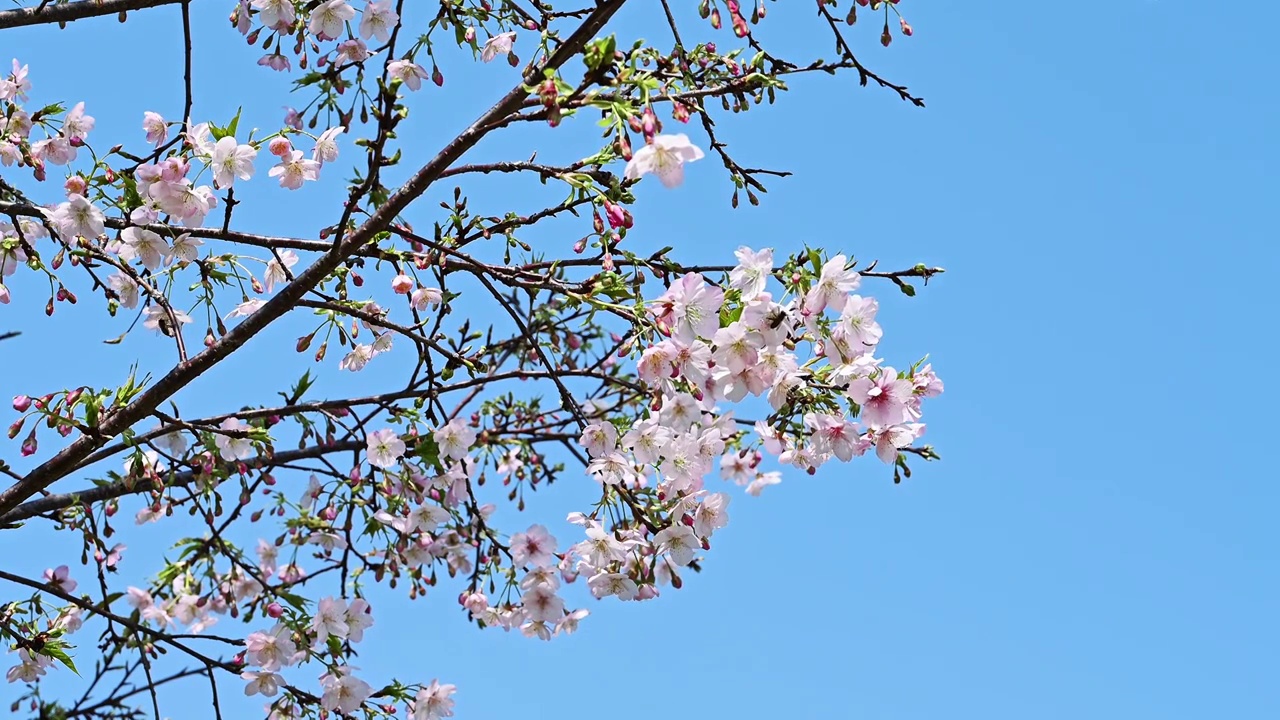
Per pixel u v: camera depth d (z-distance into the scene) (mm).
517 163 3564
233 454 4492
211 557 5473
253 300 4555
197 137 3965
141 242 4062
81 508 4422
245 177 3979
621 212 3365
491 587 5105
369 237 3754
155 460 4816
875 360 3652
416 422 4434
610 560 4074
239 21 4648
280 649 4633
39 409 3770
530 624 5035
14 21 4211
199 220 4012
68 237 3996
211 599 5883
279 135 4223
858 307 3537
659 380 3605
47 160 4539
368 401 4328
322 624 4617
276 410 4230
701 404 3684
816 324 3562
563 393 4066
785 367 3646
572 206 3781
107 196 4066
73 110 4559
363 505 5000
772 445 4078
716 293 3453
